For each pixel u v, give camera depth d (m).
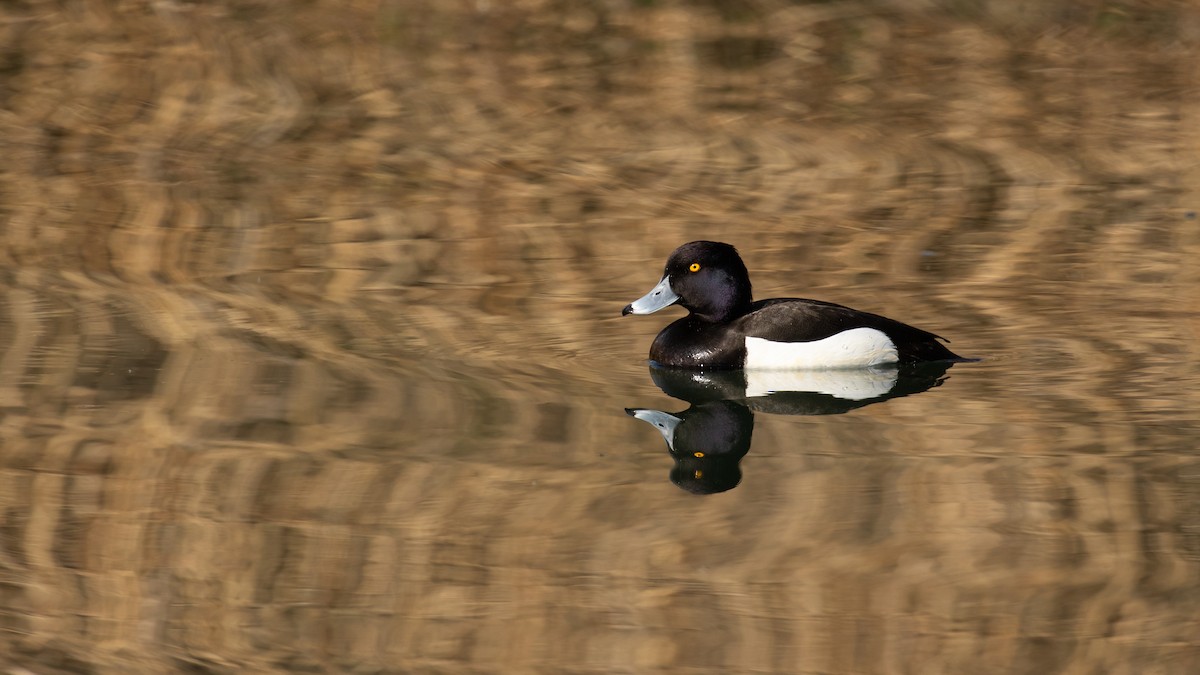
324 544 8.91
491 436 10.62
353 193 17.36
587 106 20.97
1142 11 24.69
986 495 9.55
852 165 18.41
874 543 8.88
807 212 16.58
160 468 9.98
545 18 24.42
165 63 22.30
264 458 10.18
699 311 12.37
